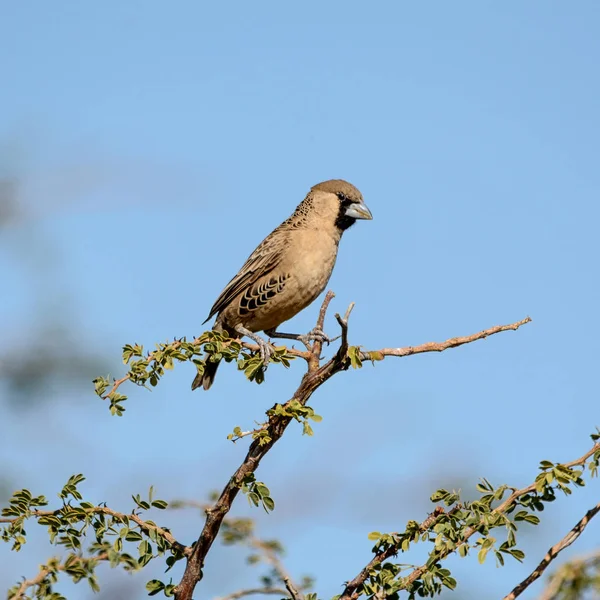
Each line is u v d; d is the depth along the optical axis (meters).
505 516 7.88
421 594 8.08
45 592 7.07
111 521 8.25
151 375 9.05
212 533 8.50
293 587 8.49
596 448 7.94
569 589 6.84
